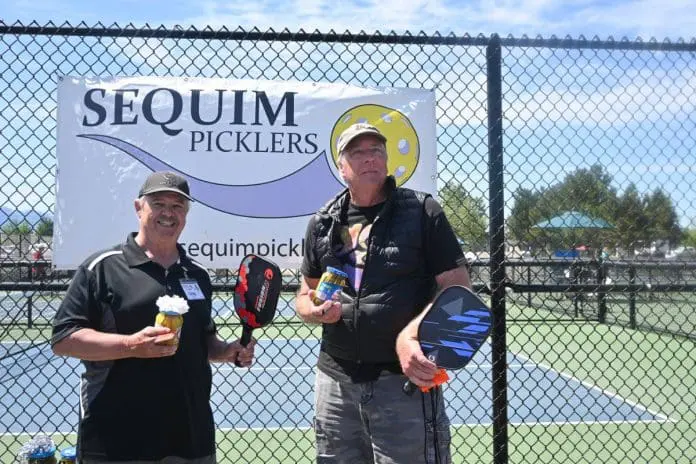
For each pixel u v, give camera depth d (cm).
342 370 315
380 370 308
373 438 309
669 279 874
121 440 288
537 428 682
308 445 613
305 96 410
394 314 303
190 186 402
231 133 405
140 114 401
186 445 295
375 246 309
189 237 402
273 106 408
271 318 322
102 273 295
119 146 399
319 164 410
